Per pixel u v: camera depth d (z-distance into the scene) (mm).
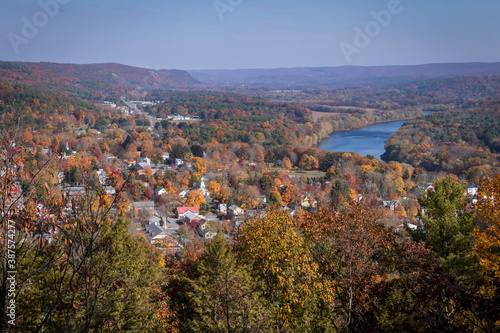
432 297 8727
